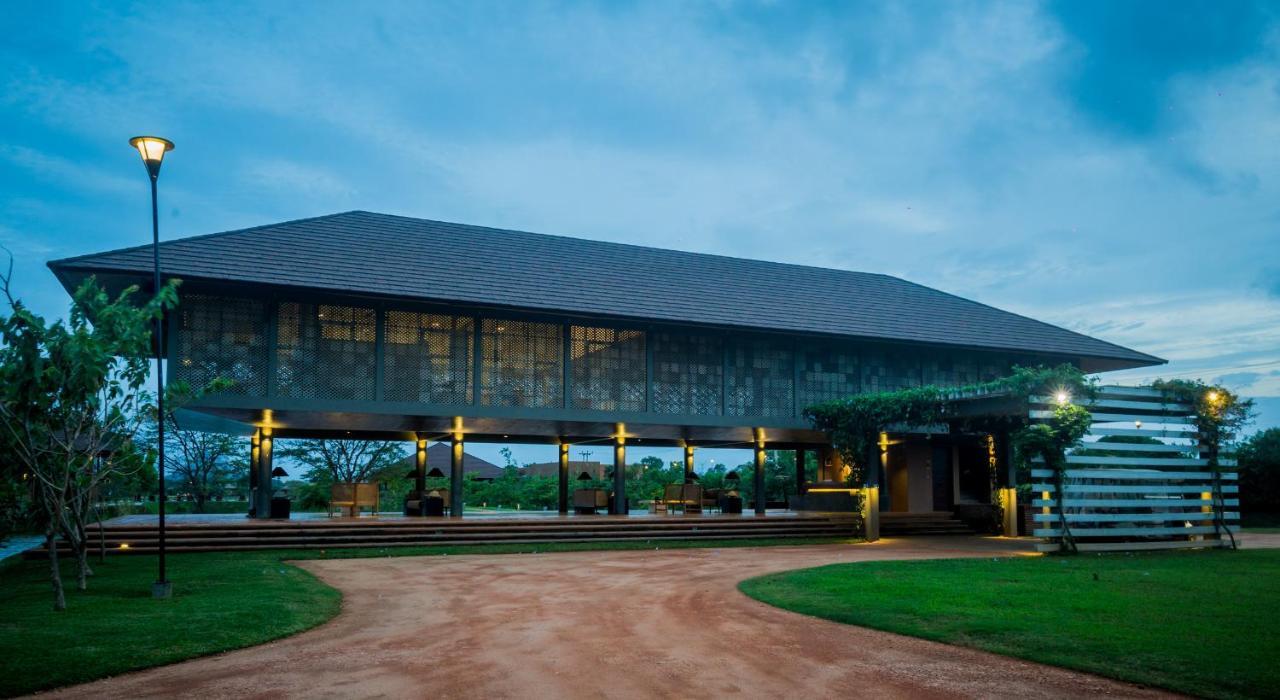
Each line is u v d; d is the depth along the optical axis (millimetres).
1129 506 15953
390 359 18641
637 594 10258
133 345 9211
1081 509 16359
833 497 23141
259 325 17688
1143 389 16500
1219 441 17047
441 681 5895
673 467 42875
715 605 9359
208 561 13633
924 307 26250
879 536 21016
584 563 14031
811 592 10039
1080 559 14141
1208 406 16906
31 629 7391
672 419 21031
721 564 13891
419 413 18688
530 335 20016
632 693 5590
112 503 19078
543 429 22234
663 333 21328
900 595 9625
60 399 8797
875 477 20156
